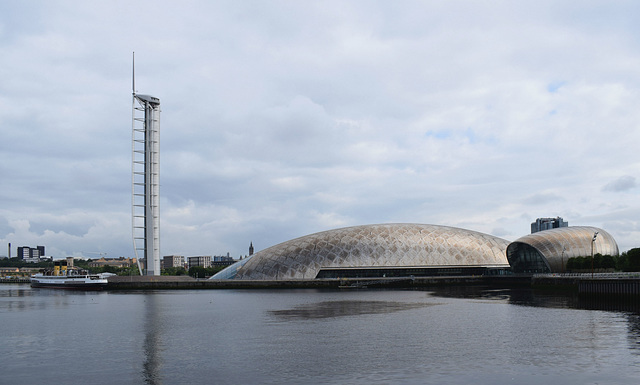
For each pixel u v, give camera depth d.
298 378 34.09
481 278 157.50
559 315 64.19
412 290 128.50
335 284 149.75
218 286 152.88
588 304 78.88
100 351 45.00
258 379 34.09
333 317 67.44
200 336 52.75
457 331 52.50
